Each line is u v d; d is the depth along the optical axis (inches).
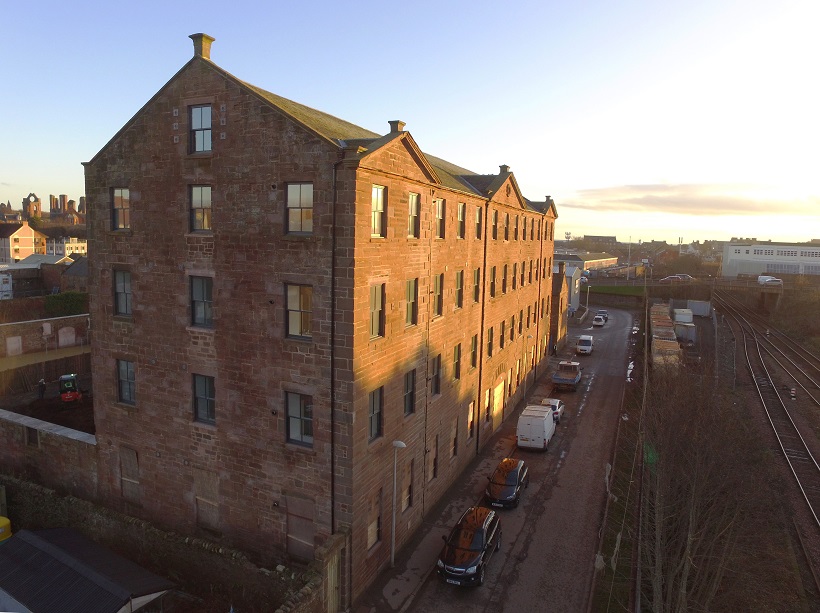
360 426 676.7
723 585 701.9
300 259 662.5
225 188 705.0
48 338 1792.6
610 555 797.2
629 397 1560.0
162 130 744.3
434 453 932.6
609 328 2743.6
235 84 679.1
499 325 1291.8
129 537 774.5
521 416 1182.9
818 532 856.3
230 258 712.4
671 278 3988.7
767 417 1358.3
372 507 724.7
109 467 870.4
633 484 1007.6
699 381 1252.5
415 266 794.8
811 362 1994.3
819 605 693.9
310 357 671.8
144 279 788.0
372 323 699.4
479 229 1111.0
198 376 772.0
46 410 1288.1
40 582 617.6
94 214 820.0
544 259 1834.4
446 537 782.5
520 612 679.1
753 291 3496.6
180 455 794.8
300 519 709.9
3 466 1003.3
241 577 685.3
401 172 729.0
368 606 687.1
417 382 830.5
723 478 717.9
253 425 725.9
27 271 2679.6
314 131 634.8
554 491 996.6
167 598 652.1
